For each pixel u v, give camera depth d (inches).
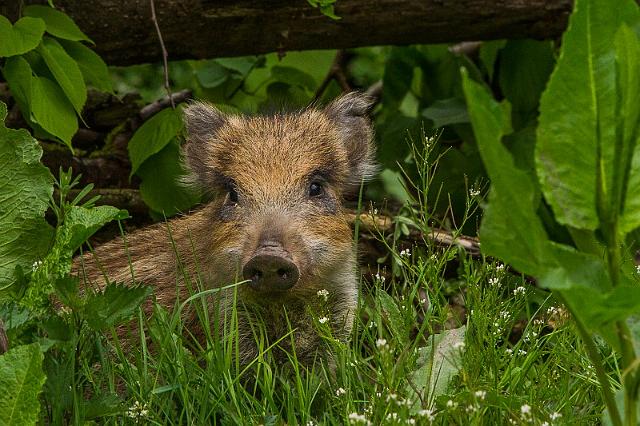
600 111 192.7
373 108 525.3
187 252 360.8
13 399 229.9
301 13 394.9
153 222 455.5
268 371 281.9
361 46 414.9
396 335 282.2
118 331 331.3
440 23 405.1
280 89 478.0
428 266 322.0
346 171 373.1
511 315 305.9
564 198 195.8
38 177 292.0
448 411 242.2
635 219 196.9
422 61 493.7
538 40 425.4
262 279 302.8
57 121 352.8
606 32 191.0
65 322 268.5
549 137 195.3
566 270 190.2
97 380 271.9
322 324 296.2
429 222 436.8
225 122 383.6
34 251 291.3
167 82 386.9
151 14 387.5
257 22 396.2
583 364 284.5
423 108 499.2
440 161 450.6
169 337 275.4
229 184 351.9
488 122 177.6
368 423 229.3
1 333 250.8
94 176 442.6
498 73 485.7
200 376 277.6
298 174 349.1
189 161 387.2
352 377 277.6
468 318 289.1
